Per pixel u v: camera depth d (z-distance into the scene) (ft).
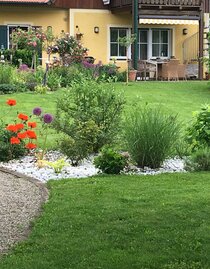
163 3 91.09
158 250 19.89
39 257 19.33
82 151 35.50
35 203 26.37
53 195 27.58
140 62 92.07
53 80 72.84
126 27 97.96
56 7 94.43
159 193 27.76
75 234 21.59
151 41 98.12
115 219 23.40
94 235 21.47
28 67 83.87
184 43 99.96
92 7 96.22
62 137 40.42
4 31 92.53
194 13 93.91
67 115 38.47
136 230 21.99
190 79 94.02
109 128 37.86
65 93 40.11
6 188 29.37
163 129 34.76
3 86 68.59
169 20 92.53
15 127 37.06
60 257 19.30
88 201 26.27
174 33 99.30
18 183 30.55
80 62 83.51
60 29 95.20
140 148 34.53
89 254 19.56
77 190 28.55
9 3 90.33
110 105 38.50
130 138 34.73
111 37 97.86
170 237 21.17
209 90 74.64
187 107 61.21
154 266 18.53
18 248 20.18
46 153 38.47
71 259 19.11
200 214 24.08
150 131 34.55
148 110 36.47
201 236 21.27
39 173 33.19
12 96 65.21
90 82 40.14
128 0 91.15
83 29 96.17
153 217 23.65
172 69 90.58
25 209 25.34
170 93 71.20
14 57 84.64
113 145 37.09
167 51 99.30
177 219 23.39
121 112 38.88
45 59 90.43
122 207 25.16
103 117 37.99
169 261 18.94
